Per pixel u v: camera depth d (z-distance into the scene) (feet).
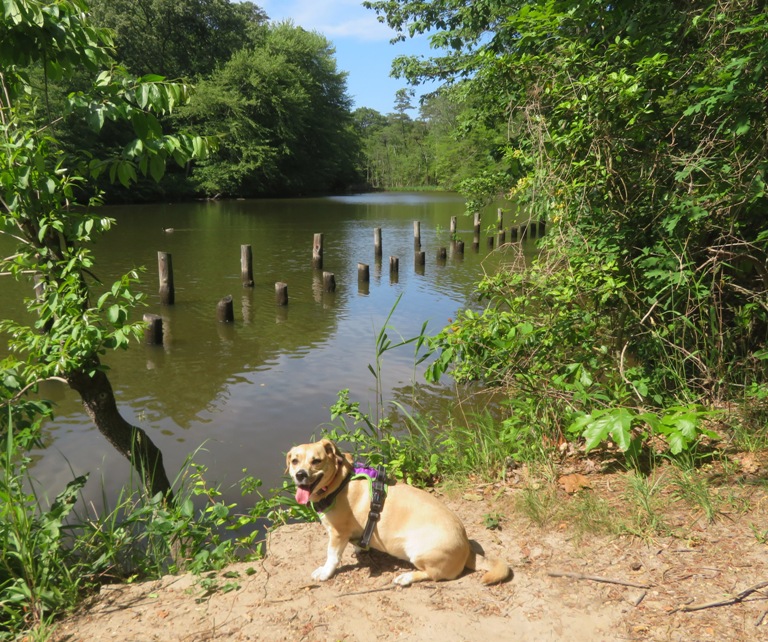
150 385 29.09
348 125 259.19
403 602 9.71
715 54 18.66
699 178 18.75
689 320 18.22
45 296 14.84
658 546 10.83
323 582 10.57
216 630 9.37
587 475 14.23
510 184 35.60
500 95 30.22
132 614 10.15
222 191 180.14
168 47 183.42
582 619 9.03
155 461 17.33
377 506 10.37
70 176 15.12
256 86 176.14
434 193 270.05
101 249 70.23
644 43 20.76
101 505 18.21
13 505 11.22
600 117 18.48
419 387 28.14
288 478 19.42
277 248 76.84
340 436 17.88
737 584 9.54
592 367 18.44
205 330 39.27
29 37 13.34
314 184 228.22
